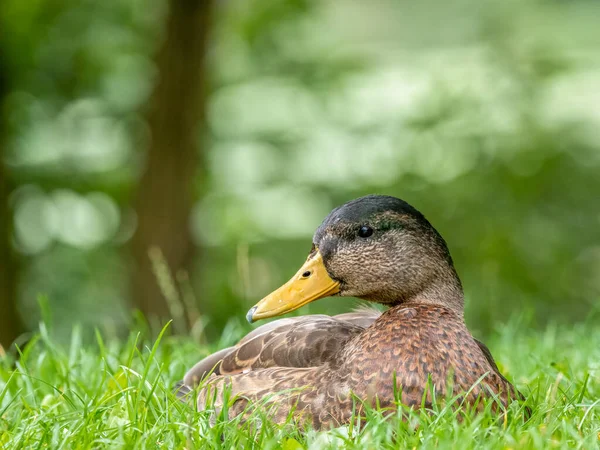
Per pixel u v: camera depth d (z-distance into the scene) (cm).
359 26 2555
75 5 1514
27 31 1500
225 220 1641
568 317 1364
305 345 538
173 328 1144
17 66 1516
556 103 1516
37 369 643
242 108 1655
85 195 1582
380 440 457
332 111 1633
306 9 1574
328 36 1656
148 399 516
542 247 1377
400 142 1530
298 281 552
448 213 1425
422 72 1717
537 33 1571
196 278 1552
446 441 436
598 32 1627
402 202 546
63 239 1605
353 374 489
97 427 499
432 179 1479
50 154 1598
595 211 1413
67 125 1591
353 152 1606
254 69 1625
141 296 1506
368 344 495
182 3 1508
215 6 1526
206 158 1630
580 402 540
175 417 520
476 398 482
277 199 1642
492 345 782
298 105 1641
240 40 1584
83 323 1549
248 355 561
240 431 470
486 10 1633
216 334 1470
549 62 1508
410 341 489
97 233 1612
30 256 1596
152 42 1568
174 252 1518
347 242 543
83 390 601
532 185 1412
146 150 1545
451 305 545
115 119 1594
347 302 1325
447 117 1512
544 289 1356
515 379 634
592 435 462
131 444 468
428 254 539
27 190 1585
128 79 1597
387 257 538
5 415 559
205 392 537
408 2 2611
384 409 477
